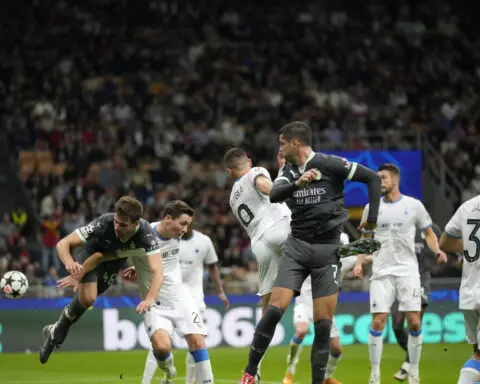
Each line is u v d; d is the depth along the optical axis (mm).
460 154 47344
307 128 15133
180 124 49250
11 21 55062
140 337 30016
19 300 29625
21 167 45656
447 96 54188
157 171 44375
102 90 50625
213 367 25234
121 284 30422
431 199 42125
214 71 54000
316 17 59750
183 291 16922
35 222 42406
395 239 19859
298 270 15062
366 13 59969
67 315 16797
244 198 17266
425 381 22188
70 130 47500
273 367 24984
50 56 53094
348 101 52375
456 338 31422
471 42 59469
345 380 22219
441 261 20312
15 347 29344
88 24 56031
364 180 15055
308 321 19828
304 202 15062
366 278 31781
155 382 21953
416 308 19719
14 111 48562
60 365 25859
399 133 45656
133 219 14797
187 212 16688
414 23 59719
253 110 50594
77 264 15250
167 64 54719
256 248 17125
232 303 30734
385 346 30562
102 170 43844
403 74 55781
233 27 58281
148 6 58156
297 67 55469
